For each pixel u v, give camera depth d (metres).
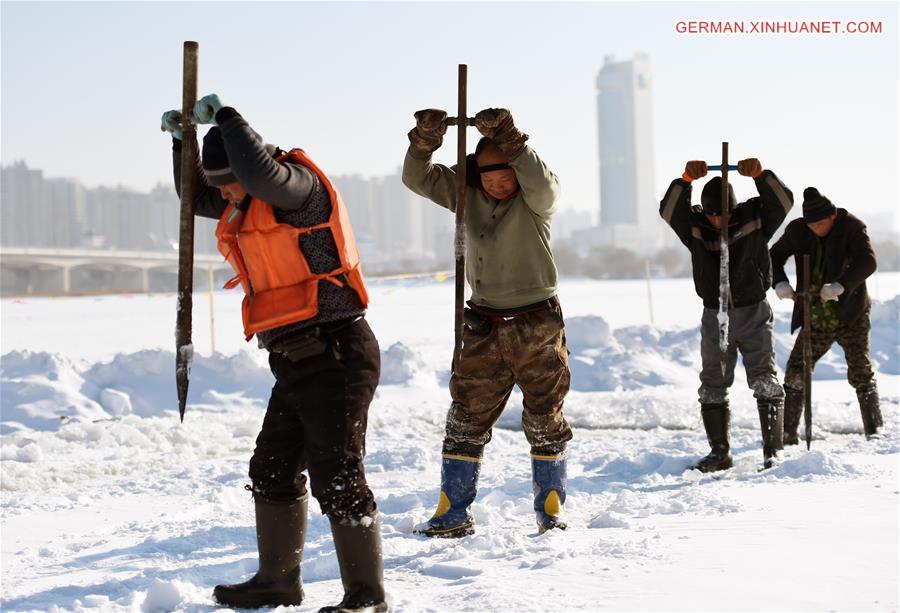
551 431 4.71
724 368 6.43
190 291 3.27
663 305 39.69
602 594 3.19
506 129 4.43
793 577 3.26
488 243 4.71
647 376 12.04
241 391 11.28
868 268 7.23
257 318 3.21
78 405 10.38
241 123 3.06
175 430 9.20
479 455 4.77
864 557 3.48
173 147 3.50
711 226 6.47
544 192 4.54
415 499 5.61
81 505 6.16
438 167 4.82
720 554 3.66
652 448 7.54
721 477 6.13
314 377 3.21
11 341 26.45
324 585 3.79
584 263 159.00
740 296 6.36
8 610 3.56
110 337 27.73
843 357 12.97
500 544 4.19
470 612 3.09
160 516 5.62
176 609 3.43
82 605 3.57
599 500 5.40
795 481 5.43
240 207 3.26
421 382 12.30
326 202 3.24
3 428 9.72
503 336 4.72
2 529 5.41
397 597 3.32
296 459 3.45
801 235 7.44
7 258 132.75
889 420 8.48
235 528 5.06
